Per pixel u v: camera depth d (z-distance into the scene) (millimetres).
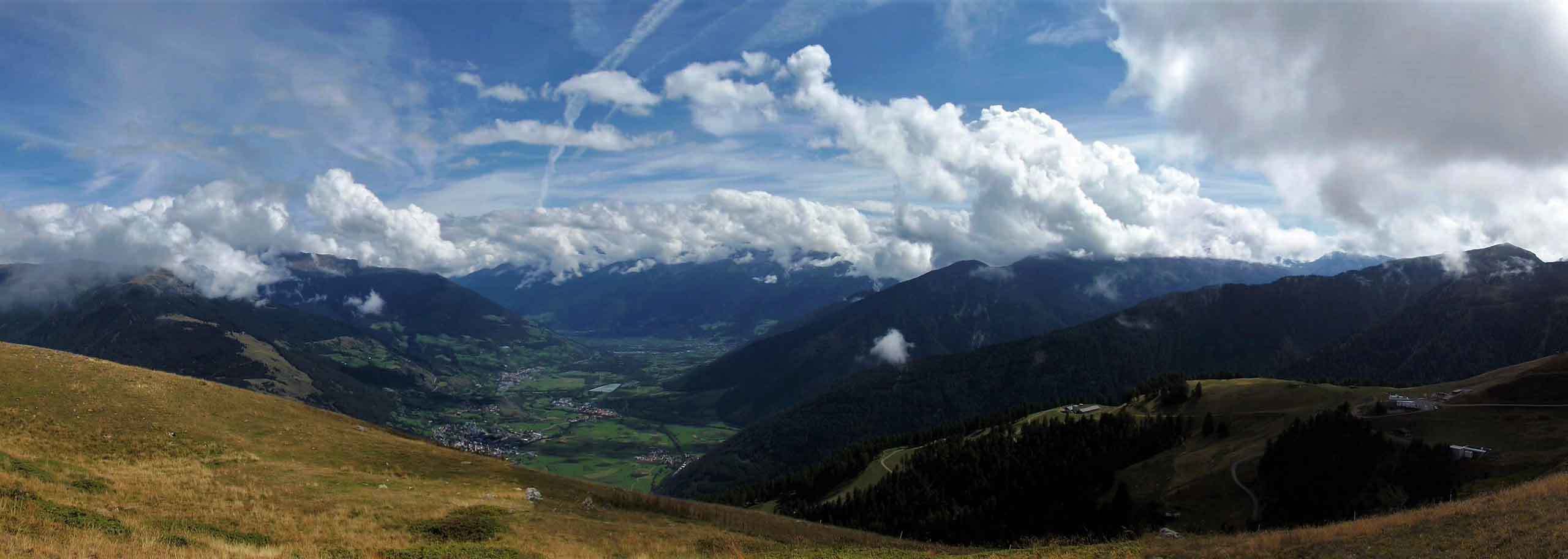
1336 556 30406
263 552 29125
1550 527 28188
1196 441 131500
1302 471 90688
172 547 27109
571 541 44531
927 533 126750
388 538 37969
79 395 58906
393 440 74250
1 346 68938
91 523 28766
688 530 54031
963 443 166500
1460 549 28375
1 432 47781
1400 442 91625
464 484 58344
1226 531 87312
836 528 66438
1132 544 38344
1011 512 123062
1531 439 83938
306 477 50750
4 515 26781
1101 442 141375
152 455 51062
